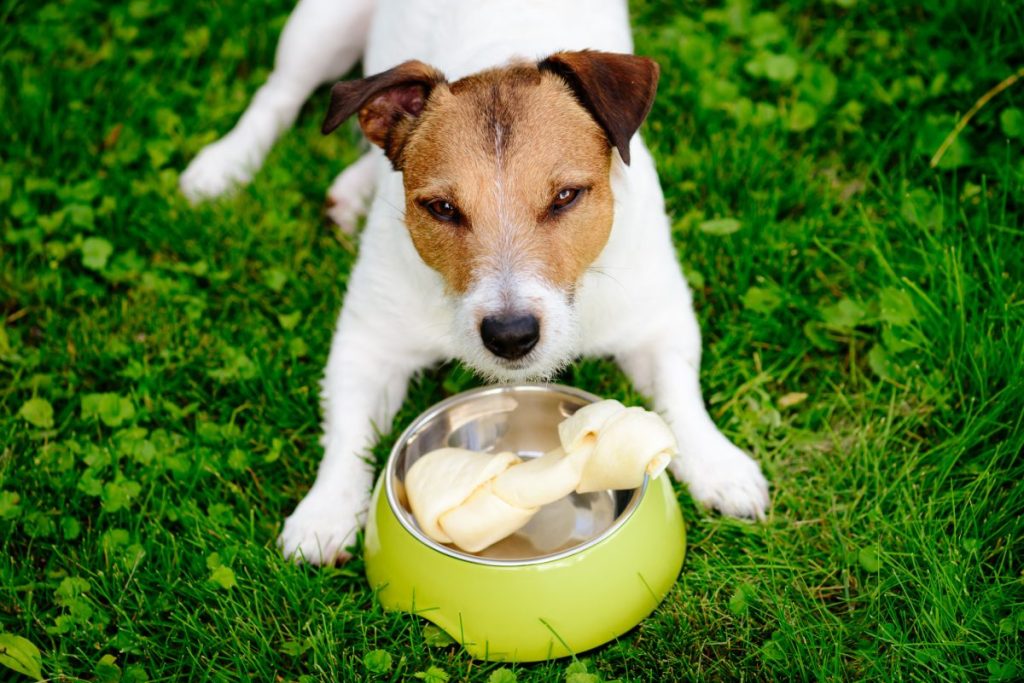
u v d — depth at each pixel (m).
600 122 0.81
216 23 1.18
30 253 1.02
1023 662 0.76
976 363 0.88
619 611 0.78
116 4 1.20
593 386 0.94
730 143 1.05
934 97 1.06
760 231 1.00
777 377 0.93
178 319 0.98
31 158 1.08
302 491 0.89
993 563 0.82
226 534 0.85
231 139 1.10
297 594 0.82
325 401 0.91
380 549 0.79
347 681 0.79
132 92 1.13
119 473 0.87
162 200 1.06
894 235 1.00
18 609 0.82
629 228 0.86
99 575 0.82
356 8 1.09
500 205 0.79
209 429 0.90
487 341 0.79
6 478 0.87
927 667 0.77
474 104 0.80
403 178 0.83
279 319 0.98
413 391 0.94
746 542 0.85
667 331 0.91
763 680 0.78
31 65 1.16
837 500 0.86
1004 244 0.95
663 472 0.81
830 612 0.81
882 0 1.14
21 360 0.95
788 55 1.11
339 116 0.81
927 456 0.87
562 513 0.84
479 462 0.79
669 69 1.11
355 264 0.94
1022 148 1.01
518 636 0.77
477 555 0.81
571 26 0.92
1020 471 0.84
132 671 0.78
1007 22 1.07
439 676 0.77
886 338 0.92
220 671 0.79
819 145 1.07
